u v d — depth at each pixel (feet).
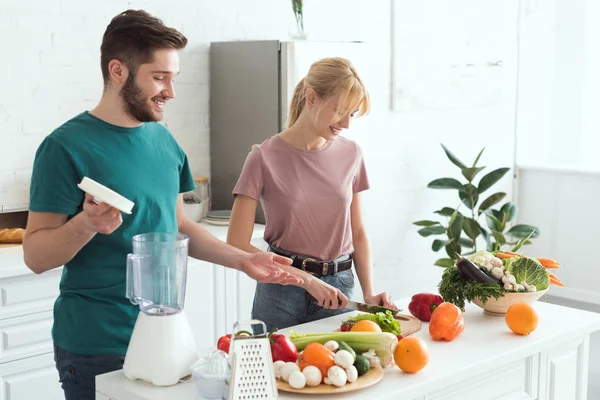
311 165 8.75
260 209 13.79
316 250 8.82
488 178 16.87
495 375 7.57
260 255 7.38
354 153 9.08
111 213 6.09
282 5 15.06
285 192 8.64
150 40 6.91
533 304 8.94
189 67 14.10
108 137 7.22
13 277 10.83
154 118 7.22
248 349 5.82
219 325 12.84
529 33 19.15
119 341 7.23
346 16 15.79
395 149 16.89
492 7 18.29
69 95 12.85
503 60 18.72
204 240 7.80
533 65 19.26
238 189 8.69
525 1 19.03
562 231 19.15
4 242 11.92
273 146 8.76
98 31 13.04
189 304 12.42
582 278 18.88
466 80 17.90
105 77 7.21
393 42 16.51
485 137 18.71
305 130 8.72
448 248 16.61
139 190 7.25
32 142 12.55
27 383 11.12
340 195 8.81
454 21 17.52
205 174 14.64
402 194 17.17
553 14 18.89
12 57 12.20
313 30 15.39
